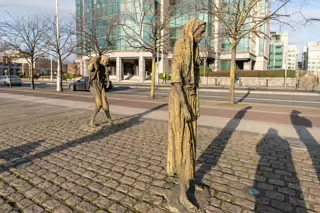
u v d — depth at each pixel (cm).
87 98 1526
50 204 297
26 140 579
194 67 275
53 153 487
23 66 7456
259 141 581
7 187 342
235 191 331
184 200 285
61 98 1524
